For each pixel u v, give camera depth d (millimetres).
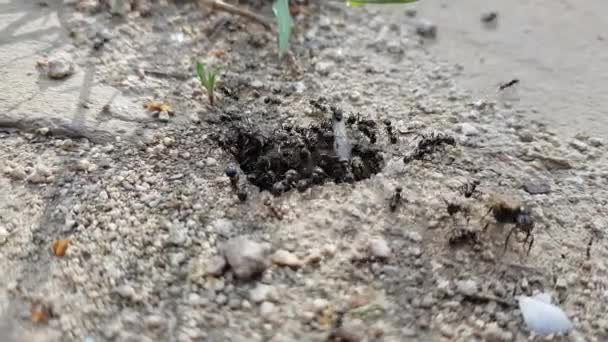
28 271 142
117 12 189
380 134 168
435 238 151
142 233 148
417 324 140
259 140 163
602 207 160
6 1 188
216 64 181
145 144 162
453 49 192
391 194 157
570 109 179
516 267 148
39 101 166
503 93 182
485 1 207
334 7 200
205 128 167
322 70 183
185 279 143
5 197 152
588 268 150
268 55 185
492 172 164
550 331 141
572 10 205
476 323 141
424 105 177
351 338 138
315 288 143
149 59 180
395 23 198
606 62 191
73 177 156
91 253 145
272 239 149
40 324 137
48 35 181
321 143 165
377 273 146
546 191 162
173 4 194
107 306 139
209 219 151
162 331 137
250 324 139
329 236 150
